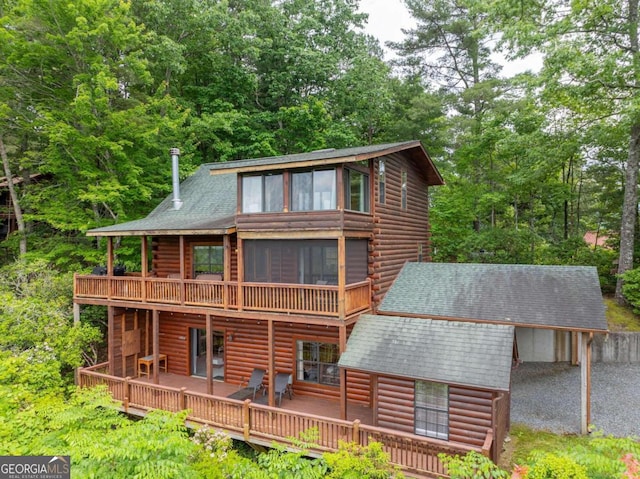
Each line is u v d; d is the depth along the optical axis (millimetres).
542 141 15742
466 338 8359
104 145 13945
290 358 11117
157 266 13625
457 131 21016
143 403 9922
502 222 23375
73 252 15055
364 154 9039
